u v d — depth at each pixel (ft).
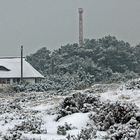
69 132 63.16
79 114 78.43
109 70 456.04
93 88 130.41
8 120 86.63
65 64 464.24
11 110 105.09
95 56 515.50
